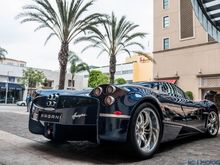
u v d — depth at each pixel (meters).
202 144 4.30
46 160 3.05
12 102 41.81
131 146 3.06
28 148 3.71
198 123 4.71
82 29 17.00
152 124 3.43
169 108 3.81
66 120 3.15
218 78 23.66
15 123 6.93
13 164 2.84
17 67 43.53
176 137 4.05
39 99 3.65
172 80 27.45
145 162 3.04
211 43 24.50
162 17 29.66
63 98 3.26
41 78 43.31
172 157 3.30
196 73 25.48
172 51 27.94
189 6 26.78
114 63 21.03
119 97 3.05
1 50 32.91
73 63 40.91
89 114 3.07
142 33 20.05
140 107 3.20
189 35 26.59
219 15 5.59
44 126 3.49
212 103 5.30
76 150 3.68
